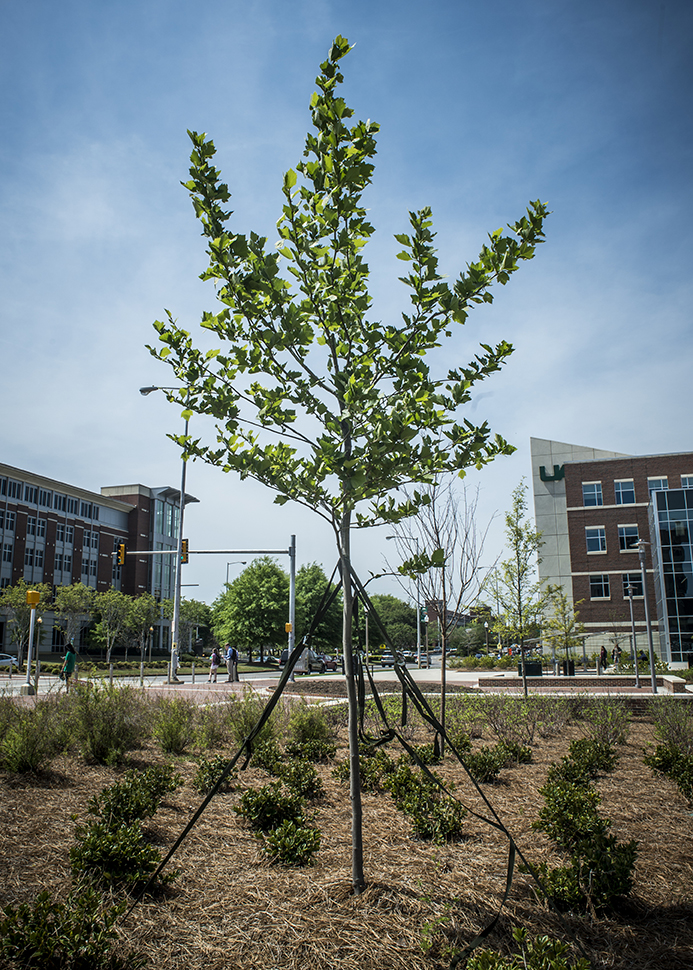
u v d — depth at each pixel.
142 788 6.31
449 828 5.77
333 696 19.25
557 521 52.25
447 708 13.30
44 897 3.52
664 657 41.41
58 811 6.34
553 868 4.97
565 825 5.45
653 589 48.06
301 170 4.28
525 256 4.16
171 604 71.12
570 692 19.50
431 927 3.93
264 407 4.96
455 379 4.76
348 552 4.90
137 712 10.74
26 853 5.07
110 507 73.12
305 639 4.71
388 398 4.68
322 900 4.33
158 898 4.38
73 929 3.41
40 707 9.98
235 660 29.19
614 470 50.19
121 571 74.75
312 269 4.42
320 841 5.59
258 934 3.85
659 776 8.66
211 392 4.93
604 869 4.32
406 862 5.10
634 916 4.25
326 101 4.05
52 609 59.06
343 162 4.14
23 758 7.78
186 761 9.27
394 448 4.27
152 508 79.12
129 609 60.22
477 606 10.42
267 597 59.62
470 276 4.18
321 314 4.53
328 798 7.42
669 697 14.78
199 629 84.44
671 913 4.28
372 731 11.71
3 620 55.81
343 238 4.10
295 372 4.69
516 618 19.61
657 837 5.89
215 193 4.07
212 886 4.59
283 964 3.52
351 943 3.75
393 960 3.58
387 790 7.80
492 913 4.20
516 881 4.72
